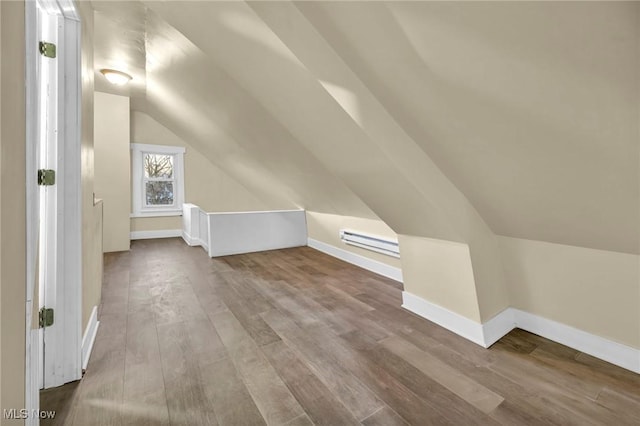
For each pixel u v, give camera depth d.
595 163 1.14
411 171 1.61
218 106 2.89
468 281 1.83
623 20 0.73
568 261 1.69
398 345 1.80
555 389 1.38
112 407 1.28
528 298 1.95
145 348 1.75
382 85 1.43
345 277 3.19
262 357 1.67
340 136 1.64
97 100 4.20
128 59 2.85
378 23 1.15
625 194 1.17
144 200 5.36
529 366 1.57
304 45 1.32
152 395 1.36
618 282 1.51
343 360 1.64
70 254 1.44
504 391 1.38
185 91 3.09
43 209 1.38
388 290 2.79
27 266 0.82
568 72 0.92
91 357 1.65
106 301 2.46
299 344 1.81
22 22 0.76
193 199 5.73
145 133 5.25
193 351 1.73
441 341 1.84
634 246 1.39
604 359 1.59
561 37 0.85
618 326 1.54
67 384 1.42
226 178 6.02
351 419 1.21
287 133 2.54
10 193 0.70
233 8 1.30
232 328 2.02
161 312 2.26
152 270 3.39
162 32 2.14
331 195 3.33
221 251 4.14
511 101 1.13
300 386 1.42
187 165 5.65
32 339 0.97
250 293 2.70
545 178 1.36
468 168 1.61
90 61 1.88
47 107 1.39
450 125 1.42
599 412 1.23
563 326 1.77
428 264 2.12
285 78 1.51
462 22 0.98
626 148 1.01
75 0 1.38
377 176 1.76
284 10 1.26
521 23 0.88
